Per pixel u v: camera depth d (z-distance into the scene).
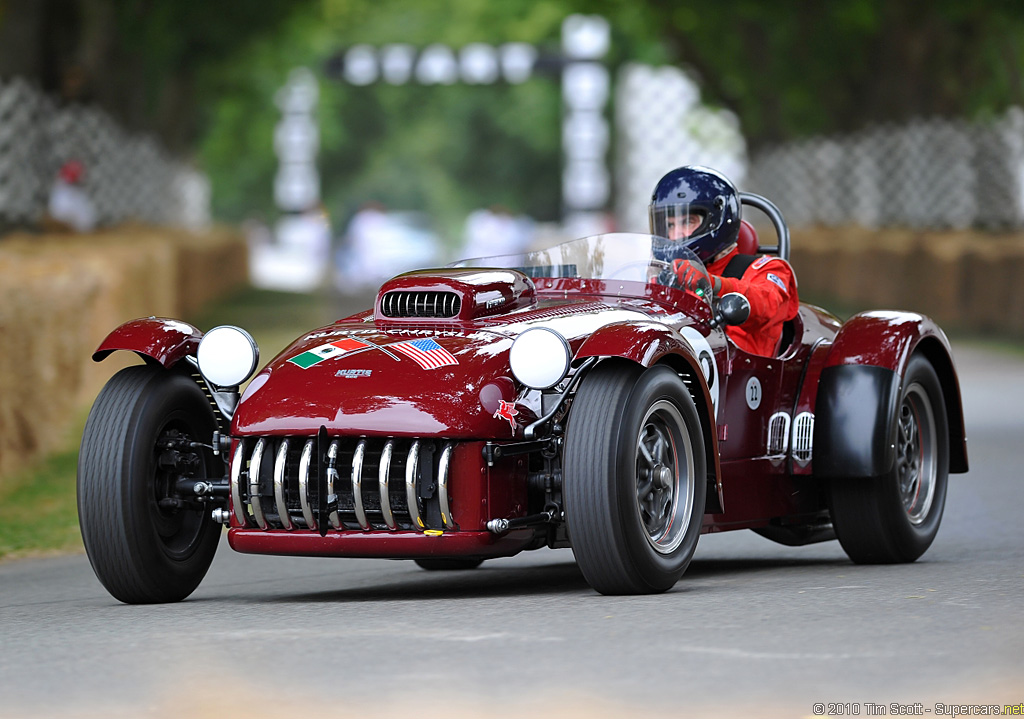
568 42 159.75
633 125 162.50
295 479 19.55
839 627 16.75
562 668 14.88
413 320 20.70
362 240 133.38
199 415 21.23
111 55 92.94
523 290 21.73
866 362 23.64
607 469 18.83
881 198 105.50
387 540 19.12
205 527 21.17
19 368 35.97
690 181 24.44
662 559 19.59
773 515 23.45
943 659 14.97
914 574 22.00
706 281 22.69
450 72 160.25
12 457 35.66
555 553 28.34
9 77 68.06
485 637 16.56
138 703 13.99
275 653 15.98
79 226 78.44
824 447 23.31
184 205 134.12
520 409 19.53
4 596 22.55
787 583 21.09
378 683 14.43
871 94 106.56
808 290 103.81
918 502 24.77
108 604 20.88
